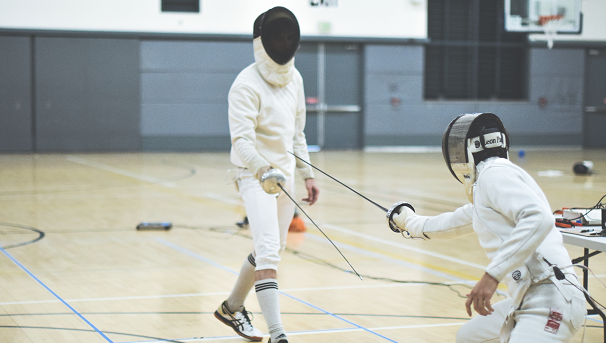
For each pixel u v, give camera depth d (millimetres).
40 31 20219
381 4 22047
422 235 2973
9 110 20359
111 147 21203
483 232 2592
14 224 8000
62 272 5543
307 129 22328
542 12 22688
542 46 23375
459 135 2676
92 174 14234
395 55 22406
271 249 3422
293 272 5586
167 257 6188
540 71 23453
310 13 21672
